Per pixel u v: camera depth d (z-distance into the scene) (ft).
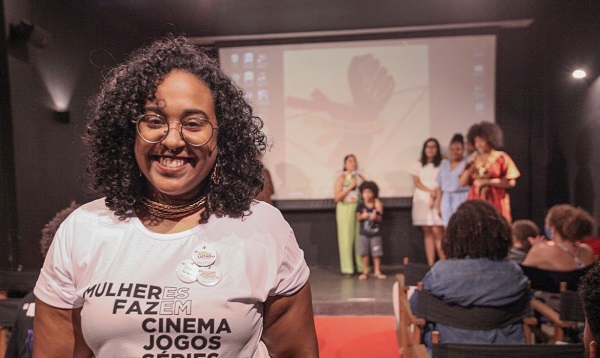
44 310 2.98
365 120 20.38
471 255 6.70
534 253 9.36
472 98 19.98
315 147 20.59
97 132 3.08
